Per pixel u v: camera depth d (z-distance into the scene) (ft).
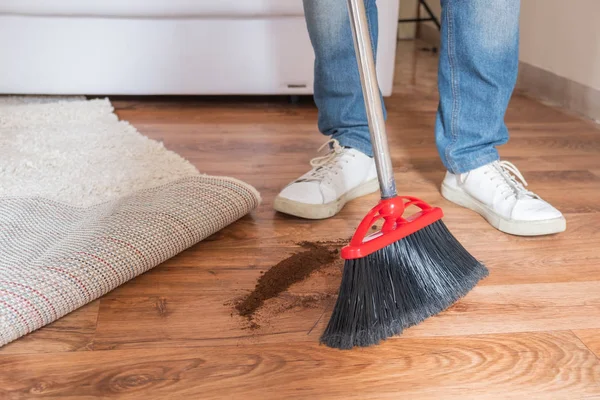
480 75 4.01
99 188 4.56
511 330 2.99
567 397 2.54
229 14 6.84
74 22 6.89
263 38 7.00
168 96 7.73
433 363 2.75
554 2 7.34
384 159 2.94
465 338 2.93
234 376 2.66
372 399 2.53
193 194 3.93
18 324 2.87
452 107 4.19
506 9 3.78
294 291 3.34
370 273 2.86
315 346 2.87
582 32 6.80
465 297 3.27
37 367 2.72
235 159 5.39
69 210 4.17
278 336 2.95
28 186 4.57
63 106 6.84
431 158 5.42
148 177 4.79
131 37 6.97
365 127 4.53
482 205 4.19
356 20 2.81
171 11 6.77
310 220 4.19
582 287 3.36
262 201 4.49
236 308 3.18
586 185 4.79
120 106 7.24
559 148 5.68
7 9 6.73
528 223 3.88
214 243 3.86
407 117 6.76
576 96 6.97
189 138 6.01
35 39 6.95
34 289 2.98
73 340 2.91
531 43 7.95
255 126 6.45
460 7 3.85
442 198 4.55
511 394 2.56
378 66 7.04
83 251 3.27
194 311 3.15
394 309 2.91
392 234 2.92
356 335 2.81
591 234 3.98
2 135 5.84
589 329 3.00
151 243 3.44
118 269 3.25
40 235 3.75
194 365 2.73
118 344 2.88
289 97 7.70
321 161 4.53
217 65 7.10
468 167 4.23
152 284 3.41
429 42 12.16
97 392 2.56
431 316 3.09
